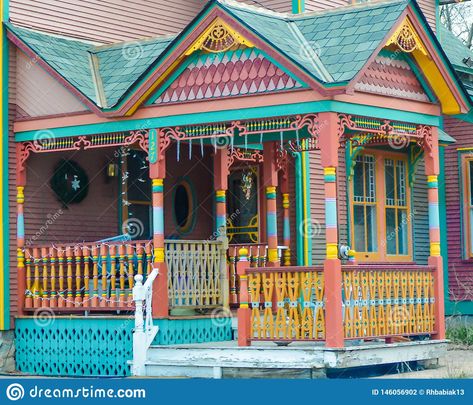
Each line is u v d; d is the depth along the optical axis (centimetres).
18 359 1827
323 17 1656
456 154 2273
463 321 2241
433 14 2475
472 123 2258
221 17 1599
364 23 1598
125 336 1705
